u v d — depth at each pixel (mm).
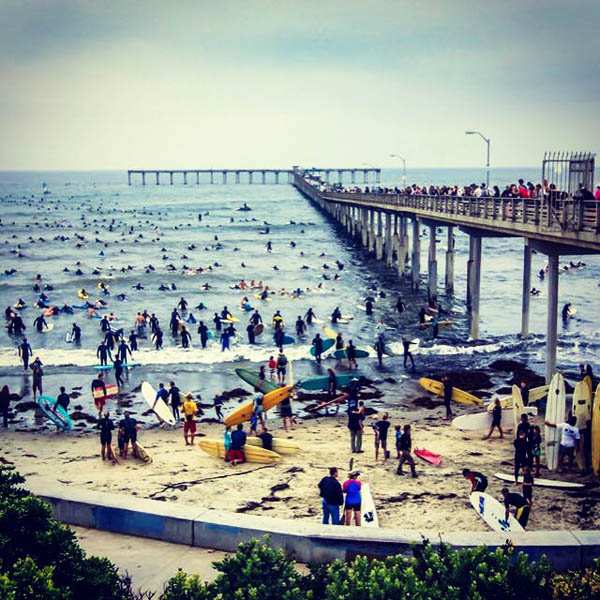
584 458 20922
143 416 29406
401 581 9688
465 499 19094
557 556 12844
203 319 50562
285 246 96750
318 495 19562
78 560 10875
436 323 43781
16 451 24906
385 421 22781
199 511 14938
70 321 50219
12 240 104188
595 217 23906
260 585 9922
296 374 36000
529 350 40625
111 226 121250
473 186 46219
